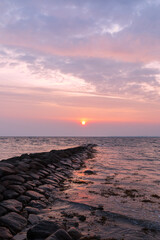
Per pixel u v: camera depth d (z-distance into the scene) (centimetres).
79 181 1478
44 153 2586
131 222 790
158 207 970
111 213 869
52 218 782
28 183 1117
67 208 919
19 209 795
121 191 1233
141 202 1036
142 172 1923
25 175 1227
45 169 1620
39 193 1054
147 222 788
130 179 1587
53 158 2183
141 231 714
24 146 6906
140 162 2719
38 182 1231
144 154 4044
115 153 4291
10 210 757
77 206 947
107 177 1653
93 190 1238
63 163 2194
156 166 2350
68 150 3500
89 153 4153
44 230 598
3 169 1105
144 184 1426
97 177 1652
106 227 734
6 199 854
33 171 1409
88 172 1862
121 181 1509
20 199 893
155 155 3819
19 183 1055
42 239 570
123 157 3419
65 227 691
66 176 1689
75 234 623
